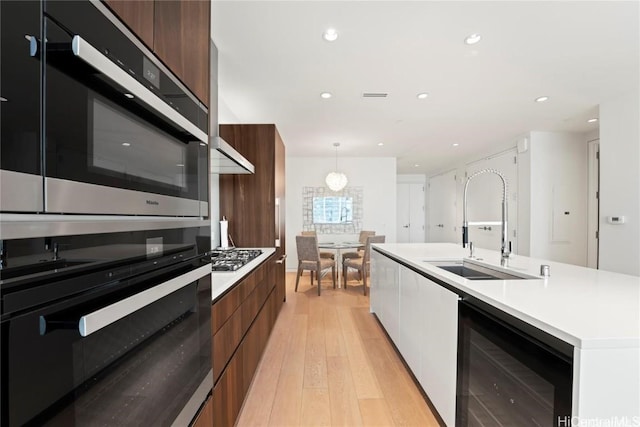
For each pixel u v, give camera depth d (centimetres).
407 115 374
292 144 529
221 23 194
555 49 226
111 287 64
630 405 81
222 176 320
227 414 147
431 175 843
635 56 236
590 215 448
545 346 93
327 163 645
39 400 48
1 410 43
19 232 45
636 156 303
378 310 321
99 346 60
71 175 54
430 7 180
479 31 204
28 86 46
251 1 174
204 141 116
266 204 319
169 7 92
